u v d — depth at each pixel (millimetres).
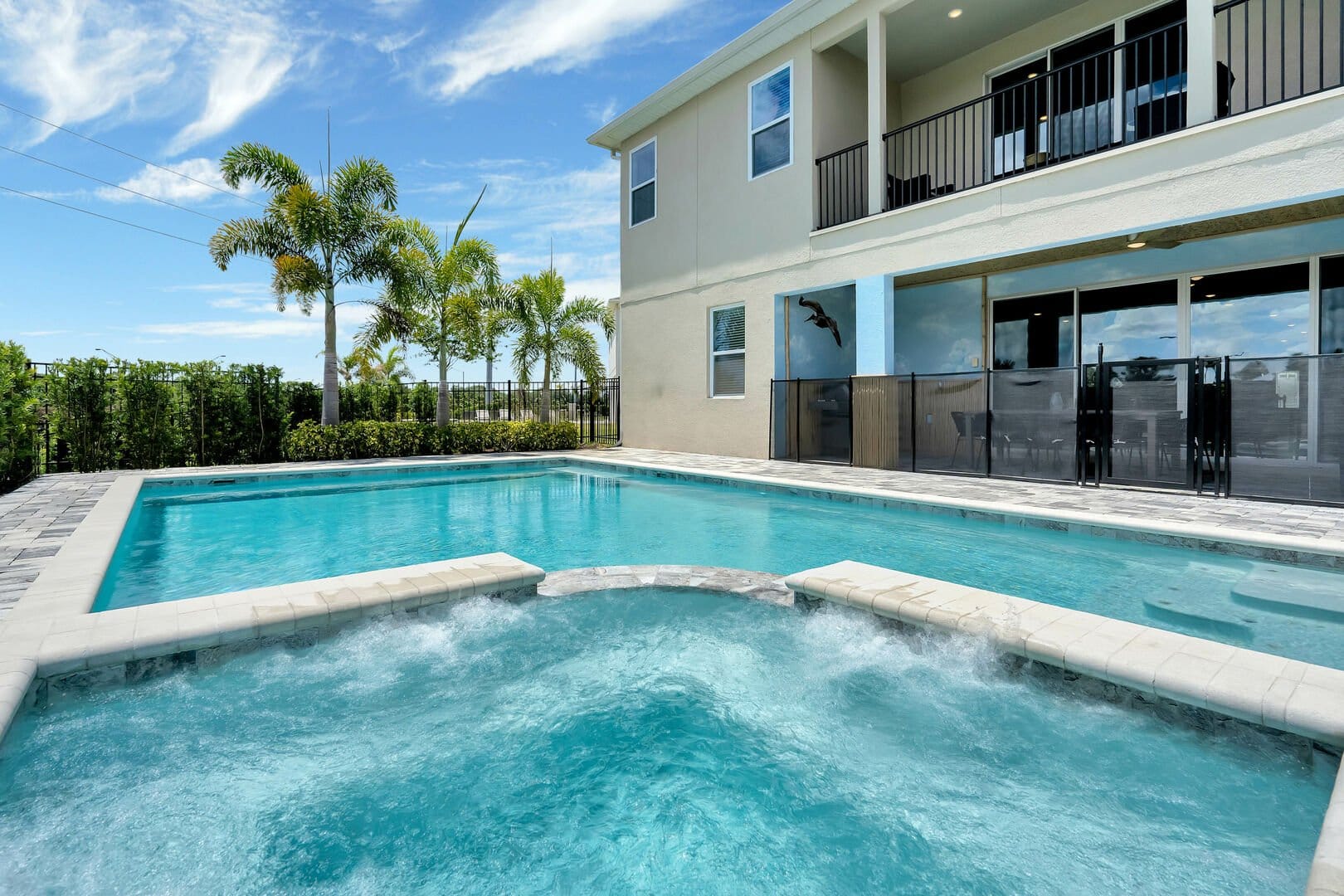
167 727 2568
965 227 7727
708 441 11547
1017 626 2725
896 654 3027
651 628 3490
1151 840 1917
